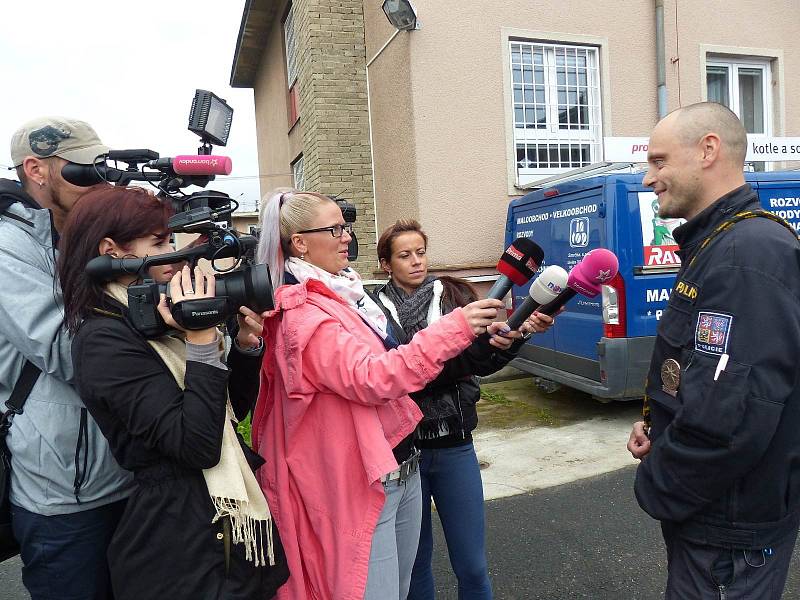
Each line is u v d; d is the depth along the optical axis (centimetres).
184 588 135
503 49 669
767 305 133
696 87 742
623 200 462
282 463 164
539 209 568
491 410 569
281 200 180
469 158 665
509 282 180
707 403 135
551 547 314
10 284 149
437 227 658
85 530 157
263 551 145
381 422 166
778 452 140
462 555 215
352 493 159
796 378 135
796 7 780
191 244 159
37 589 158
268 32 1139
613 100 718
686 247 161
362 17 748
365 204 759
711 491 139
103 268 136
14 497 156
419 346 149
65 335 150
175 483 137
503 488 392
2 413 157
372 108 746
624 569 290
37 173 174
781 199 503
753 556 143
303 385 153
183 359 143
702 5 738
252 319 153
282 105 1070
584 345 502
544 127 705
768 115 795
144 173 167
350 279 191
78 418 154
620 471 410
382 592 164
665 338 156
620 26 713
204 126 168
